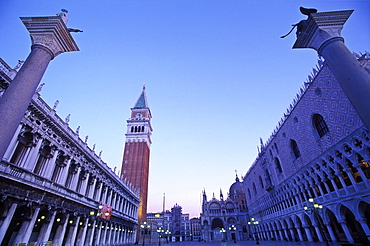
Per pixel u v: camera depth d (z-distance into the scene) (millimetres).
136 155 95562
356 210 30047
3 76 21406
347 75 10445
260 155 70562
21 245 20609
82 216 34781
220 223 104750
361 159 29516
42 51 11039
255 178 81500
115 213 50438
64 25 11945
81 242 34062
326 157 35875
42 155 27562
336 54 11180
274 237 65750
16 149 23781
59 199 27938
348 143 30422
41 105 26641
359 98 9727
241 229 96875
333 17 12102
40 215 26438
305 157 42500
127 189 61500
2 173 19156
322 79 35500
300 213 46719
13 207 20812
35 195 23578
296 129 45625
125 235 60125
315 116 39344
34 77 10211
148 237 90875
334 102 32938
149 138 111062
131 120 106875
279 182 56750
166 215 158375
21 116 9320
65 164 31266
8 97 9172
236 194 114000
